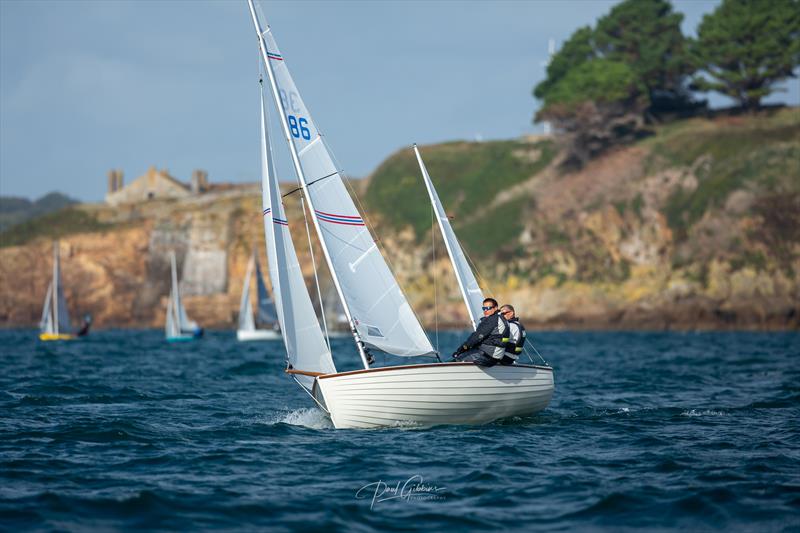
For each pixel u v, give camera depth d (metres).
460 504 43.03
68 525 38.91
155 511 41.34
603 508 41.97
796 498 43.19
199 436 62.47
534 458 53.72
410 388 61.19
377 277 65.62
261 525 39.34
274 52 65.75
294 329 65.81
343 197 65.81
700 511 41.28
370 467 51.16
